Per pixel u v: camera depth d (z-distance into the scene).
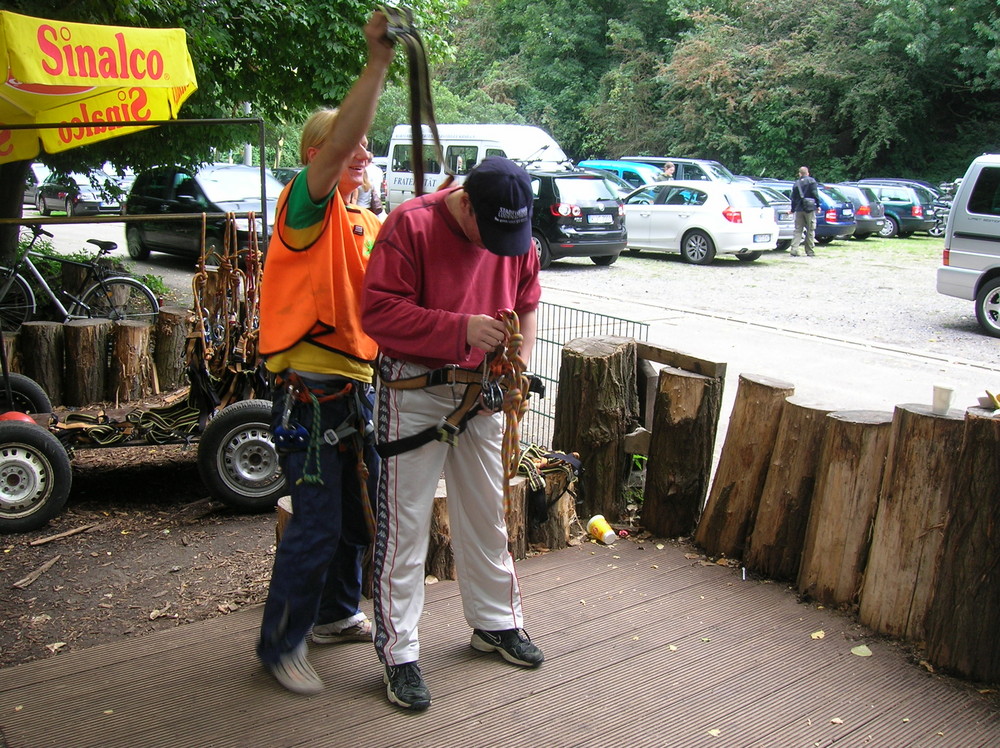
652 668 2.92
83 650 2.99
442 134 19.73
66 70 4.38
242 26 8.38
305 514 2.64
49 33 4.29
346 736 2.53
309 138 2.65
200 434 4.66
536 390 2.89
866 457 3.24
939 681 2.90
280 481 4.58
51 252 10.95
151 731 2.54
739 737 2.59
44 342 6.37
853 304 11.95
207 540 4.27
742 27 32.56
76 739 2.50
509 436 2.58
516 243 2.40
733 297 12.30
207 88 8.73
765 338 9.66
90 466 5.38
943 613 2.93
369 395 2.79
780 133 30.69
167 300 10.35
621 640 3.09
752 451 3.62
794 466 3.47
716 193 15.70
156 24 7.22
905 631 3.11
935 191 23.67
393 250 2.48
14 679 2.80
